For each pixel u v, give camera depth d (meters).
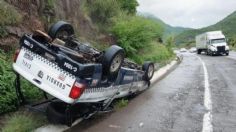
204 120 8.58
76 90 6.54
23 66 7.11
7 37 10.41
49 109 7.21
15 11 11.30
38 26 12.52
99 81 7.37
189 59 37.28
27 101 8.12
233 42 88.50
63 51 7.11
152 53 24.81
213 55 46.62
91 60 7.67
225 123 8.34
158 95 12.05
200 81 15.96
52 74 6.75
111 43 20.12
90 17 20.25
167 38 45.00
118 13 22.47
